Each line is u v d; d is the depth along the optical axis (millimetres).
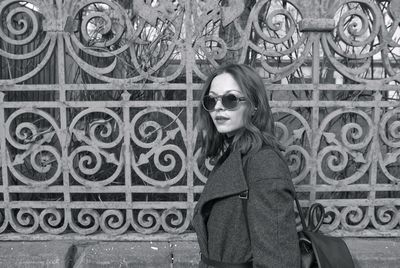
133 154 2650
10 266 2551
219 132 1735
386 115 2617
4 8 2527
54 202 2695
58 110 2918
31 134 2752
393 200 2699
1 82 2586
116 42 2580
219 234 1481
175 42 2561
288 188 1370
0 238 2705
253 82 1557
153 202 2693
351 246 2629
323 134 2633
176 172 2930
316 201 2684
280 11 2521
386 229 2736
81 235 2729
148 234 2729
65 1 2539
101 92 2803
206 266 1539
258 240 1315
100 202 2693
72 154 2643
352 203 2697
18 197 2842
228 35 2926
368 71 2922
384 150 3070
